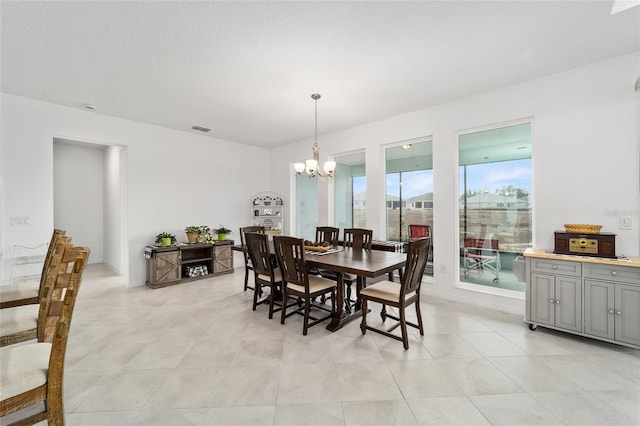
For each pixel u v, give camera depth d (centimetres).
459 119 359
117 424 155
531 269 276
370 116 421
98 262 628
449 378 198
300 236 605
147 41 231
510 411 165
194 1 186
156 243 451
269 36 226
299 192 602
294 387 188
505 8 196
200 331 276
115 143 423
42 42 232
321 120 440
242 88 321
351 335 267
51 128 366
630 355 227
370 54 253
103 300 369
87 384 191
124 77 294
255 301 333
